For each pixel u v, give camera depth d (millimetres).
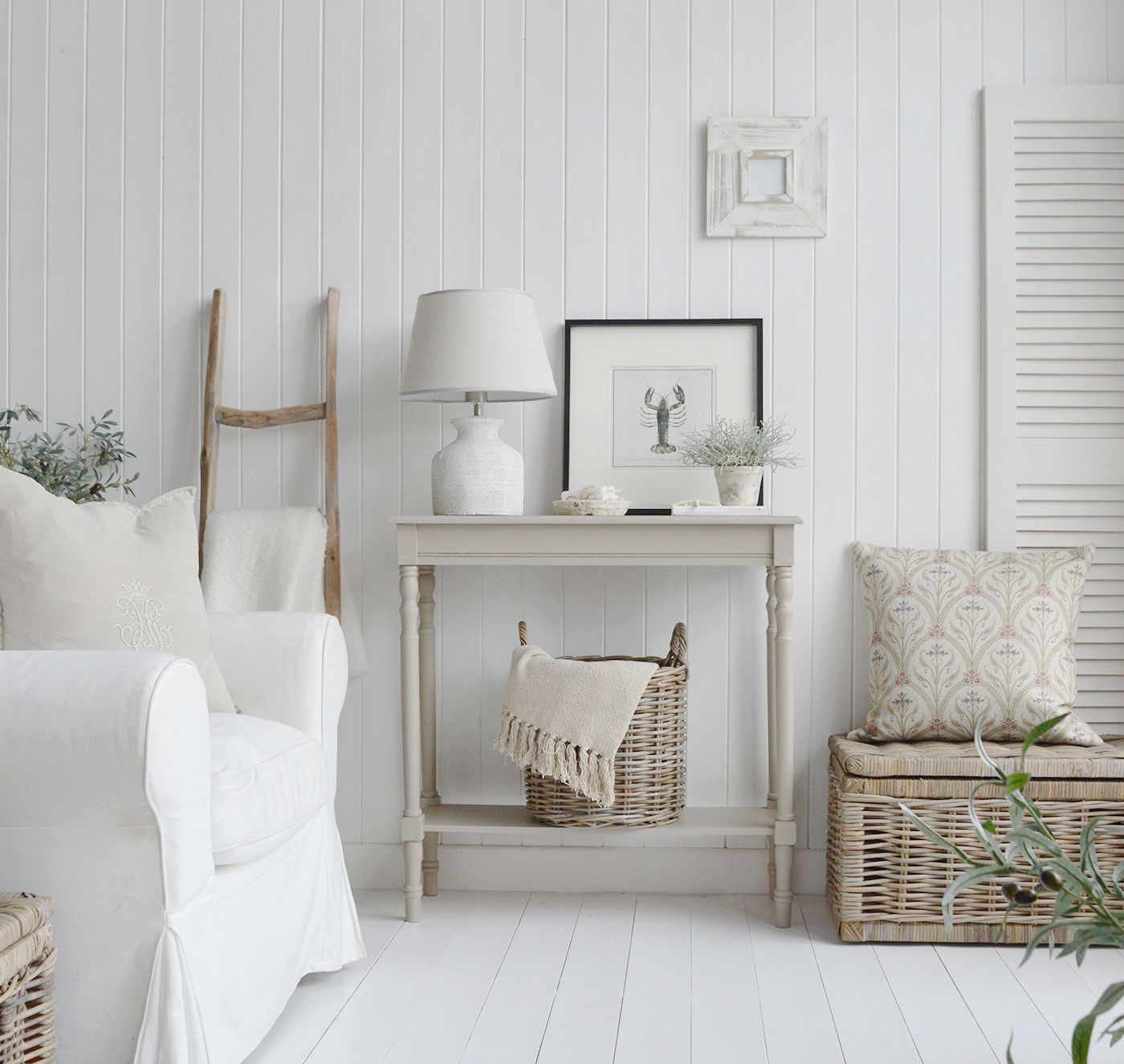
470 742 2629
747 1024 1814
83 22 2664
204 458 2580
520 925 2322
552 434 2629
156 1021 1411
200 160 2656
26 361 2686
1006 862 965
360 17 2635
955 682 2344
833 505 2594
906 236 2584
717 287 2605
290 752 1810
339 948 2008
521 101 2617
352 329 2637
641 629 2611
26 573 1781
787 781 2268
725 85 2596
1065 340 2562
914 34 2578
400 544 2285
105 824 1411
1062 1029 1790
